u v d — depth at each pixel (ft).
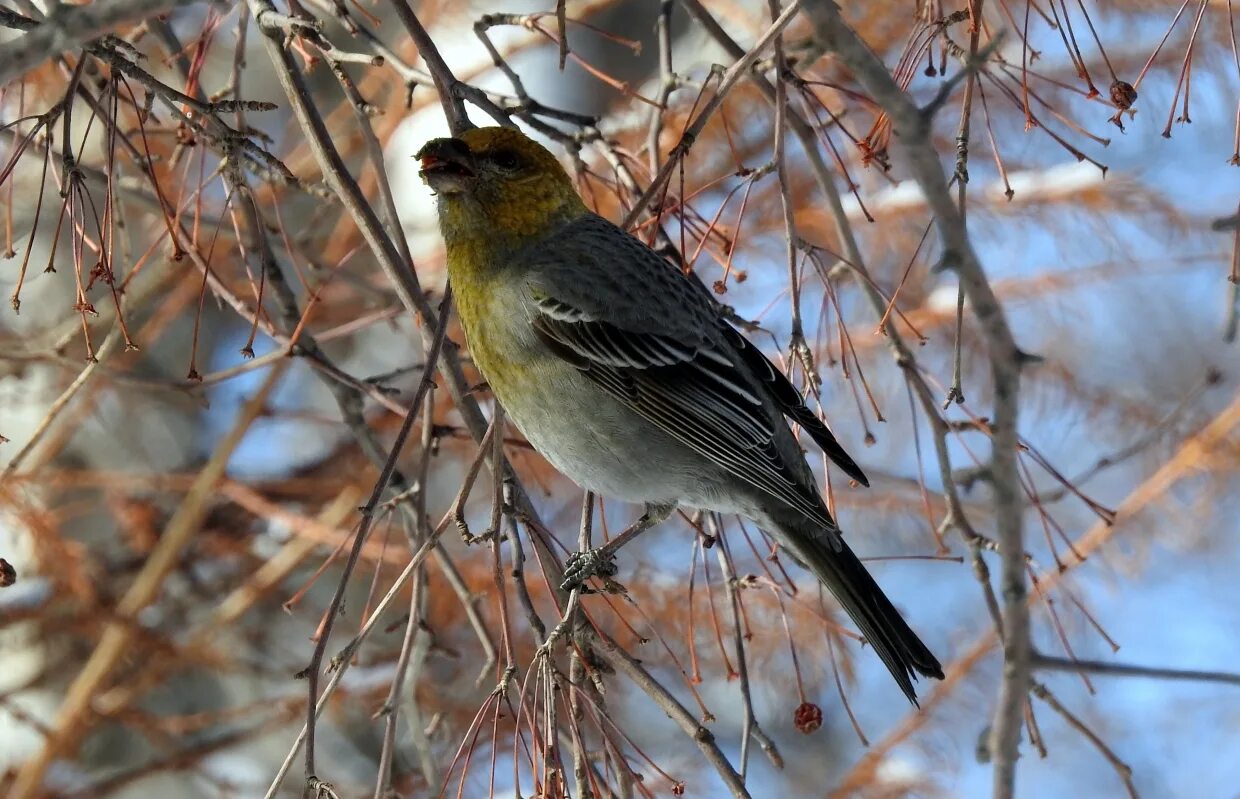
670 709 21.06
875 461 41.47
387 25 44.16
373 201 41.19
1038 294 41.50
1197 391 36.86
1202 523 40.42
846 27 15.67
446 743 37.27
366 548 38.99
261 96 46.32
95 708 39.17
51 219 41.73
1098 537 38.32
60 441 39.45
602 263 25.79
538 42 41.68
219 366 45.73
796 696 37.76
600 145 28.09
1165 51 36.17
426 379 21.31
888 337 24.52
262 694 43.96
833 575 25.49
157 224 39.86
